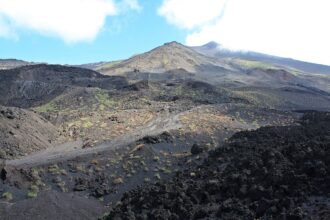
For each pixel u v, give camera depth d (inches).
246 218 1263.5
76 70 7568.9
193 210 1459.2
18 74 6643.7
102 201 2031.3
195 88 5944.9
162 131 3046.3
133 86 5536.4
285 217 1165.7
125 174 2314.2
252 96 6397.6
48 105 4874.5
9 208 1732.3
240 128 3198.8
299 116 3799.2
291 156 1562.5
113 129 3378.4
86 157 2458.2
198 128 3100.4
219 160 1913.1
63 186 2151.8
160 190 1679.4
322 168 1355.8
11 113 3221.0
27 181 2106.3
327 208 1152.8
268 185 1403.8
